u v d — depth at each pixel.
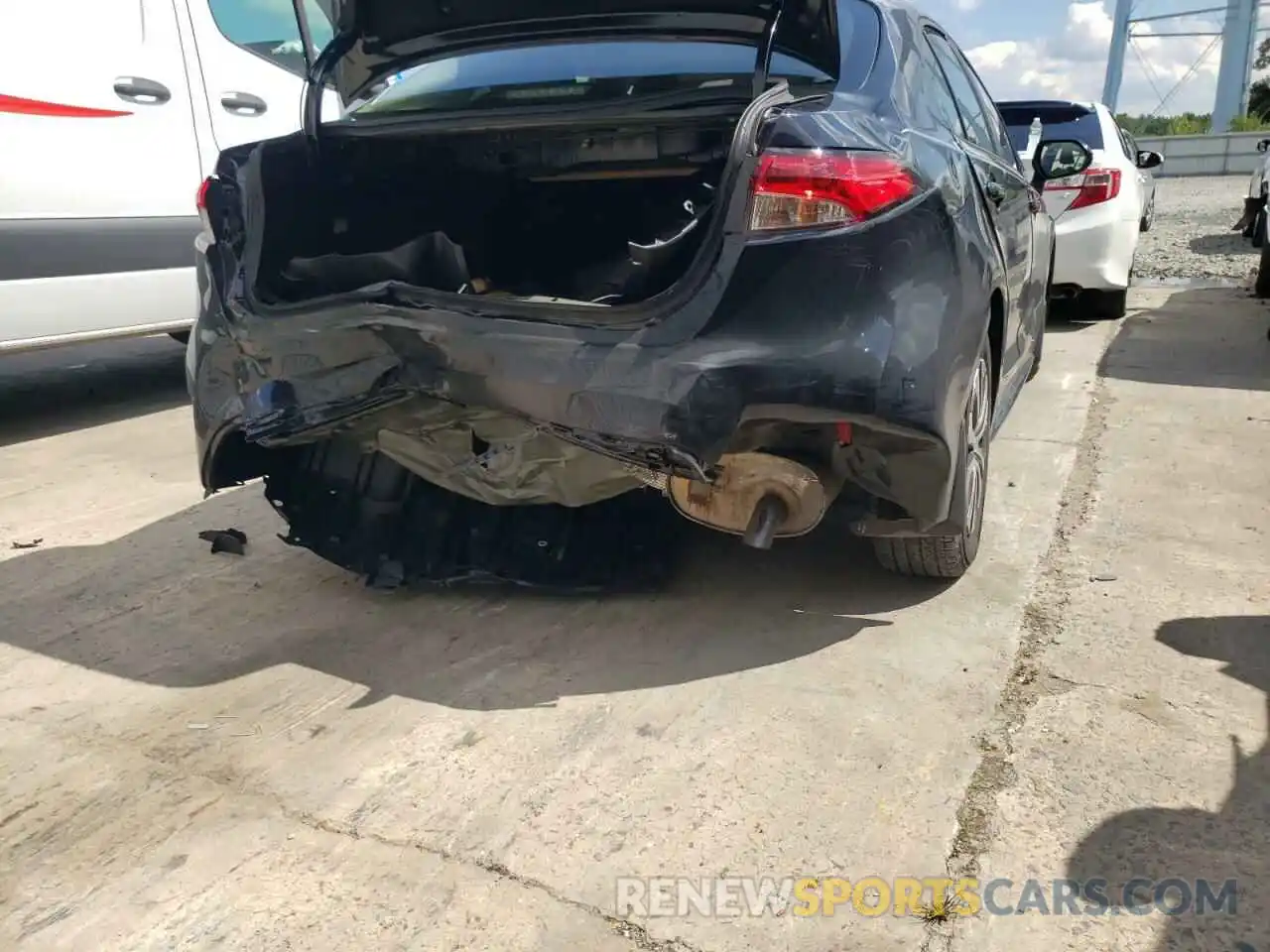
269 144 2.86
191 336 2.90
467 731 2.44
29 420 5.38
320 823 2.13
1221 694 2.49
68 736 2.46
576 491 2.64
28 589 3.29
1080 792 2.14
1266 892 1.87
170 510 4.01
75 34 4.56
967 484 2.86
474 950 1.79
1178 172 31.28
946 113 3.10
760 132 2.23
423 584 3.18
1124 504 3.78
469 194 3.29
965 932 1.80
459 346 2.34
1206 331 7.00
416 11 2.88
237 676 2.73
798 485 2.40
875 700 2.51
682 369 2.22
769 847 2.01
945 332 2.38
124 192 4.77
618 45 2.93
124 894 1.94
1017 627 2.85
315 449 3.14
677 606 3.04
